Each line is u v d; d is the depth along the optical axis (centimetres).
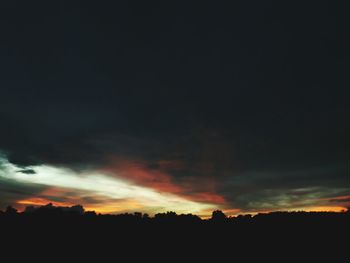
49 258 2906
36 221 3697
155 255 3081
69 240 3325
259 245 3203
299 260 2838
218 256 3042
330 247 3033
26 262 2795
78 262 2872
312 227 3469
